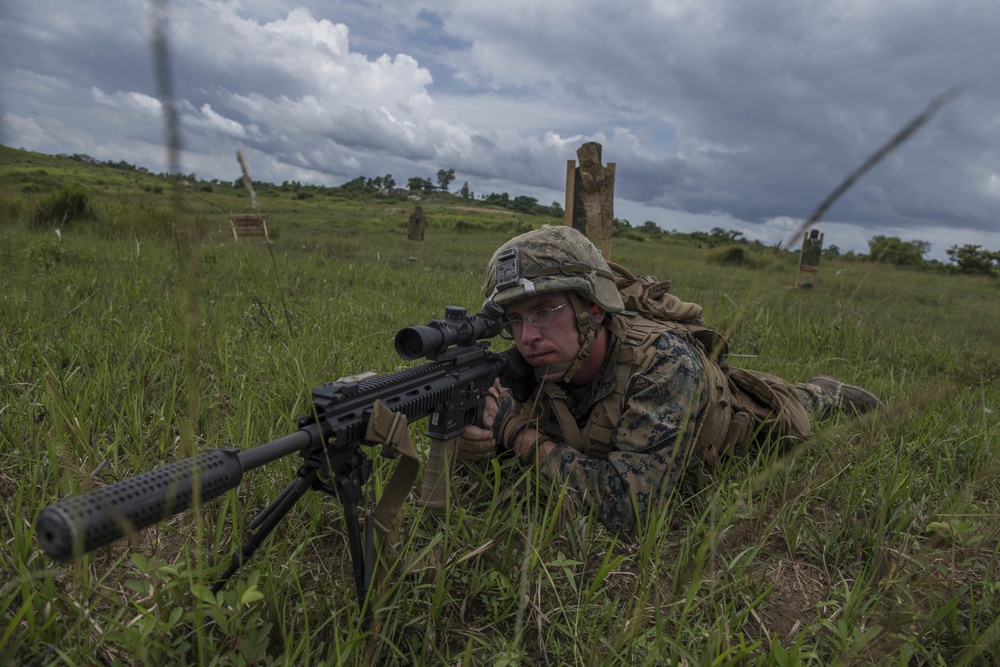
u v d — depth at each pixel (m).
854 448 3.23
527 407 2.83
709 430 2.82
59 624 1.76
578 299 2.55
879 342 6.61
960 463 3.33
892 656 1.90
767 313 6.73
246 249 7.84
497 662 1.73
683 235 47.81
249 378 3.25
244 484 2.53
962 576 2.46
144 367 3.47
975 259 26.50
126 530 1.18
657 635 1.70
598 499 2.51
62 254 7.04
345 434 1.71
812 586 2.43
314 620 1.96
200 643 1.45
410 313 5.98
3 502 2.29
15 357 3.42
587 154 6.34
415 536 2.30
